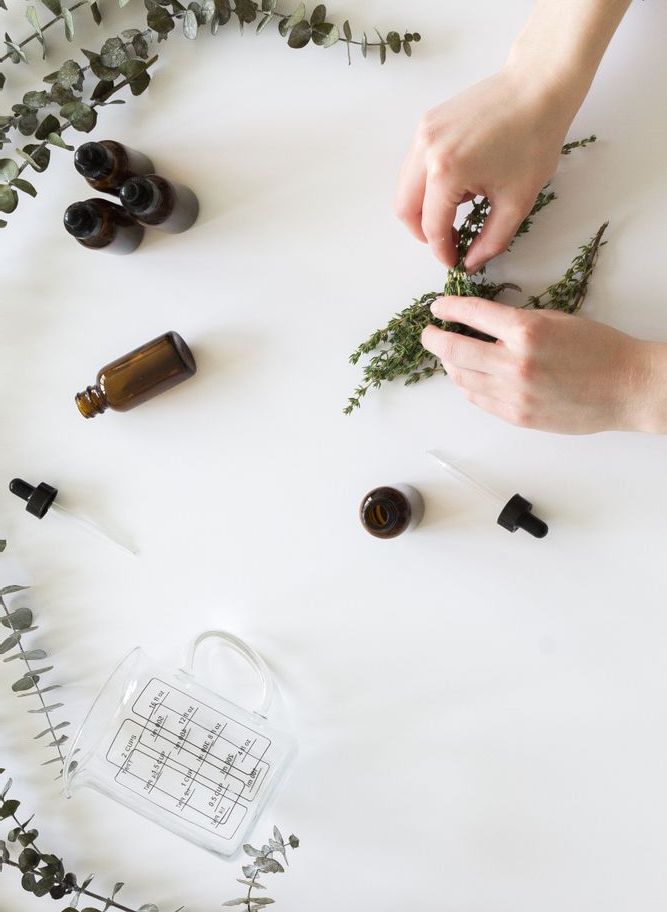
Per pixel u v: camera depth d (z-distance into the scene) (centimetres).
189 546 82
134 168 79
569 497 77
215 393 81
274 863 76
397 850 81
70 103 77
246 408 81
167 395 81
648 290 75
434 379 78
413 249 77
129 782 79
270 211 79
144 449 82
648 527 76
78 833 85
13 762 85
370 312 78
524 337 68
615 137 74
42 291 82
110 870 85
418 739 80
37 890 81
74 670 84
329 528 80
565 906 79
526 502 76
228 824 78
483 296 76
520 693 79
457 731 80
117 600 83
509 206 71
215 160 79
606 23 68
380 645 80
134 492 83
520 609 78
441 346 71
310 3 77
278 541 81
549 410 71
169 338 78
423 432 79
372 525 77
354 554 80
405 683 80
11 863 82
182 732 78
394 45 76
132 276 81
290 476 80
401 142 77
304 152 78
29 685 82
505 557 78
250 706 82
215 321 80
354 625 81
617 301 75
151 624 83
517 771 79
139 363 79
